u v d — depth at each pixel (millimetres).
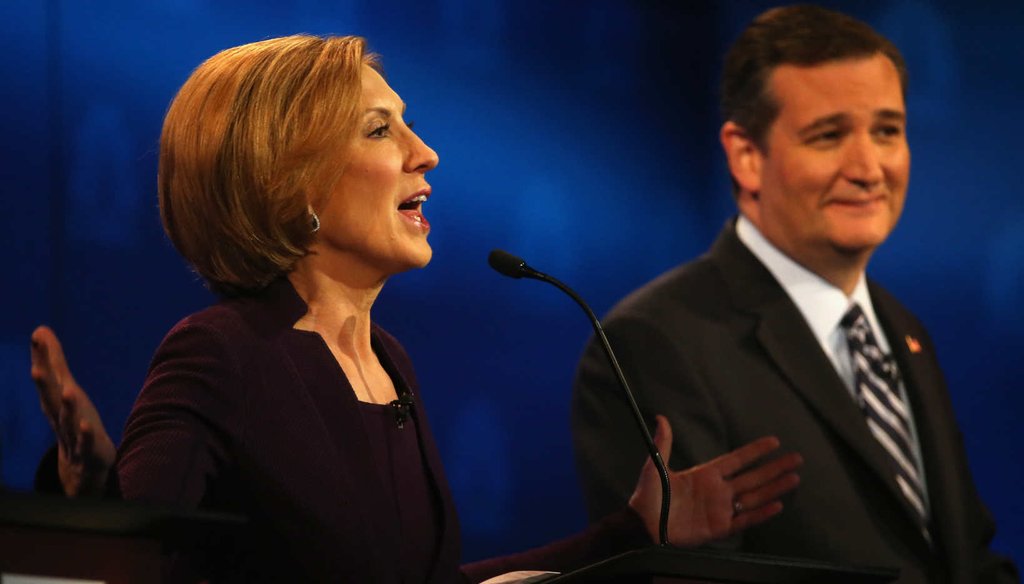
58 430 2836
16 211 6695
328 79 3896
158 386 3551
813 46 5969
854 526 5309
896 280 8445
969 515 5754
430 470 3990
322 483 3627
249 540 3588
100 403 6820
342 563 3609
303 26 7703
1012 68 8484
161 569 2604
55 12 6871
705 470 4215
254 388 3617
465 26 8445
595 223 8797
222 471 3561
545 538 8305
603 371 5578
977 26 8539
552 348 8523
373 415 3912
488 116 8508
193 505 3391
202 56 7285
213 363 3582
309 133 3838
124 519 2527
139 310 6949
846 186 5820
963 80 8523
